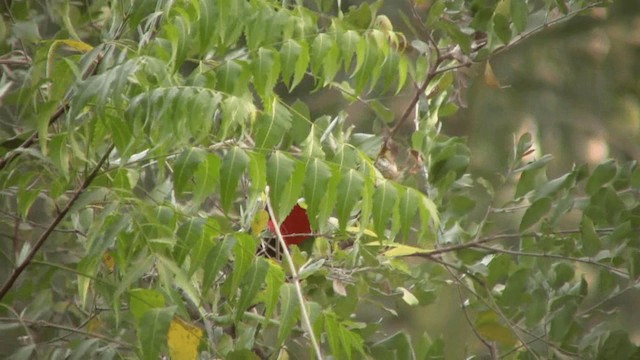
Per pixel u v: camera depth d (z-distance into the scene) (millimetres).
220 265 4777
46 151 4902
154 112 4754
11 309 5082
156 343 4758
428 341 5320
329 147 5262
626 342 5359
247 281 4789
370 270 5305
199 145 4863
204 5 4832
